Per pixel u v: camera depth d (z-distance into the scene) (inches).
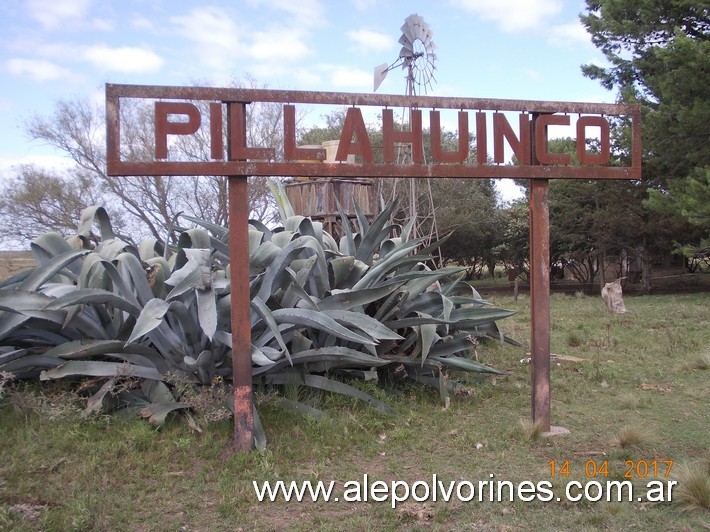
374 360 228.1
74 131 868.0
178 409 214.1
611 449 208.4
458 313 282.7
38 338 228.7
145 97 184.4
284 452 194.7
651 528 153.3
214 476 177.8
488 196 1282.0
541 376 221.6
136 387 223.0
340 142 197.6
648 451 207.0
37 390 219.9
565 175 215.9
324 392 241.3
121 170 182.7
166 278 237.9
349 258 263.4
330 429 212.5
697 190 634.2
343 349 226.2
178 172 186.1
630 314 557.3
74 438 189.5
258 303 208.2
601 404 264.1
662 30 751.1
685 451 207.0
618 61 796.6
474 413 246.2
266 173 191.3
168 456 187.0
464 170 207.8
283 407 222.4
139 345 213.0
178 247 246.2
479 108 209.6
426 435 219.1
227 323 228.2
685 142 695.1
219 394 209.3
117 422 203.5
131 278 241.3
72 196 870.4
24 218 872.9
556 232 991.0
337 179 415.2
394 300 264.5
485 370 266.4
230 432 204.2
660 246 944.3
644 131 718.5
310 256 267.9
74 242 257.1
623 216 885.8
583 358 354.0
